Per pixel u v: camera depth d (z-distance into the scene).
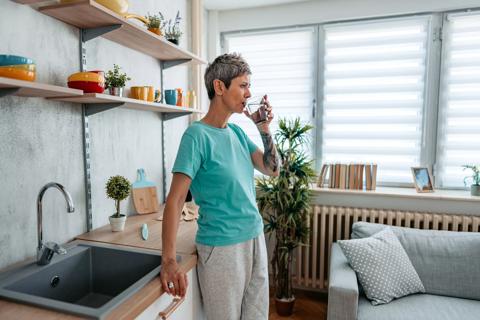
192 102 2.25
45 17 1.33
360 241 2.05
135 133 1.96
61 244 1.43
